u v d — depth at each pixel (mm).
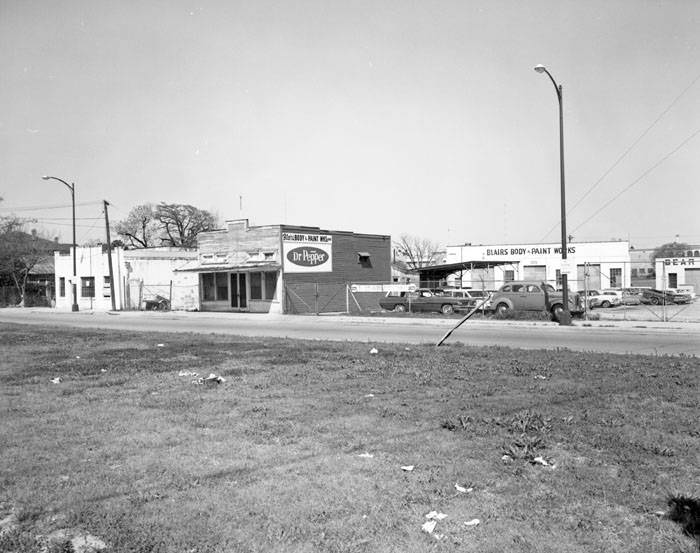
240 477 5008
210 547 3811
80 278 48656
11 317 37406
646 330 21859
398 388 8836
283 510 4328
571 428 6371
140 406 7797
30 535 4012
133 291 44844
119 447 5902
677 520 4133
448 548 3777
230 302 37938
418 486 4766
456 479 4922
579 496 4555
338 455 5574
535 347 15562
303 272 35688
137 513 4301
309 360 12094
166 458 5531
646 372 10062
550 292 29125
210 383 9461
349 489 4711
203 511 4316
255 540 3895
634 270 87875
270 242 35031
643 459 5371
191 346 15172
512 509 4332
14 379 10164
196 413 7336
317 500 4500
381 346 14891
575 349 15156
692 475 4980
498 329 22719
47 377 10352
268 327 24938
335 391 8688
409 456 5512
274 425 6676
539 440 5809
